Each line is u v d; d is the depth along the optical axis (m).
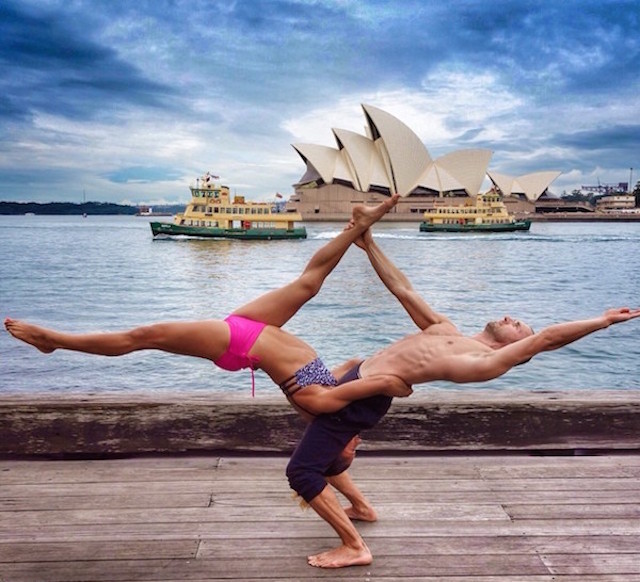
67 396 3.44
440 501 2.82
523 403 3.38
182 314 15.69
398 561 2.32
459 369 2.06
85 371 9.27
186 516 2.67
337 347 11.12
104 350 2.14
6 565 2.29
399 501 2.82
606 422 3.40
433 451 3.42
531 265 31.31
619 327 13.12
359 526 2.59
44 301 17.95
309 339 11.83
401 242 50.31
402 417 3.39
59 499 2.84
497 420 3.39
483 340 2.27
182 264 32.06
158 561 2.32
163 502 2.81
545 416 3.39
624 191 161.12
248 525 2.60
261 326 2.23
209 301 18.28
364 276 25.47
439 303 17.89
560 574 2.24
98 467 3.21
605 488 2.95
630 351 10.88
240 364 2.21
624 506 2.77
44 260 34.25
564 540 2.47
